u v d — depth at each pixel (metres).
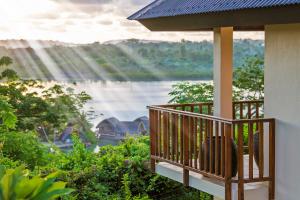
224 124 9.40
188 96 19.20
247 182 9.36
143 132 16.47
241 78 18.84
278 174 9.61
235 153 9.57
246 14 9.07
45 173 12.64
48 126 22.73
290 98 9.38
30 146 17.05
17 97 22.66
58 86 23.55
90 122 22.70
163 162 11.73
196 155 10.20
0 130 17.30
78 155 14.02
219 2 9.81
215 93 11.12
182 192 13.99
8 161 13.79
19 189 4.78
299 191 9.23
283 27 9.51
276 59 9.69
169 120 11.02
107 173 13.39
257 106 12.52
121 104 23.08
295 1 8.05
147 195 13.34
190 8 10.39
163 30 11.53
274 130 9.68
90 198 12.74
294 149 9.30
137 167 13.62
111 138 21.72
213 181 10.02
